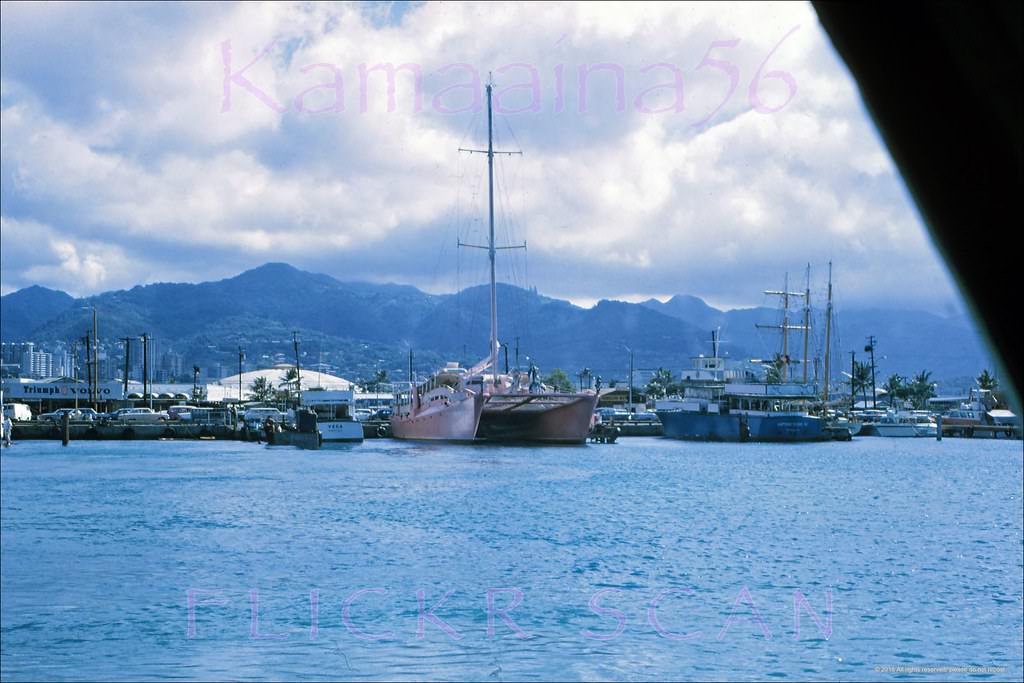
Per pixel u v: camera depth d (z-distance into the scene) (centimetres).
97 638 3120
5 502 6806
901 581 4162
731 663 2920
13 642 3088
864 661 2916
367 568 4366
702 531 5553
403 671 2792
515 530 5522
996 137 235
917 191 246
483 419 12606
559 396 11825
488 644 3050
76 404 17462
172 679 2683
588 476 8762
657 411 17112
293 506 6519
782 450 13350
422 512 6272
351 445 13000
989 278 244
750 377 17312
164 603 3591
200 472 8962
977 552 4950
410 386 13688
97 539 5178
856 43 245
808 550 4953
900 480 8906
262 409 17325
